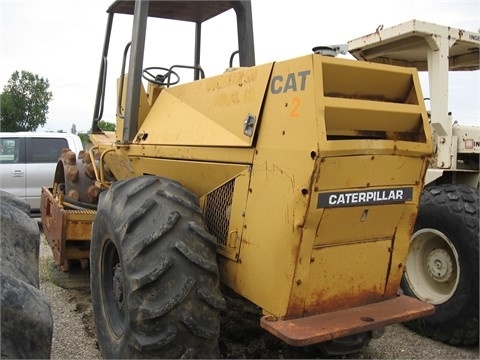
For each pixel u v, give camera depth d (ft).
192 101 11.76
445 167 16.57
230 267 10.16
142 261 9.07
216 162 10.34
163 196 9.80
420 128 9.96
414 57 19.35
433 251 14.57
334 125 8.96
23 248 10.64
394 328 14.46
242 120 9.84
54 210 17.44
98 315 11.51
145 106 13.53
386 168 9.26
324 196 8.61
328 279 9.37
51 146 29.78
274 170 9.04
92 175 17.28
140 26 13.03
